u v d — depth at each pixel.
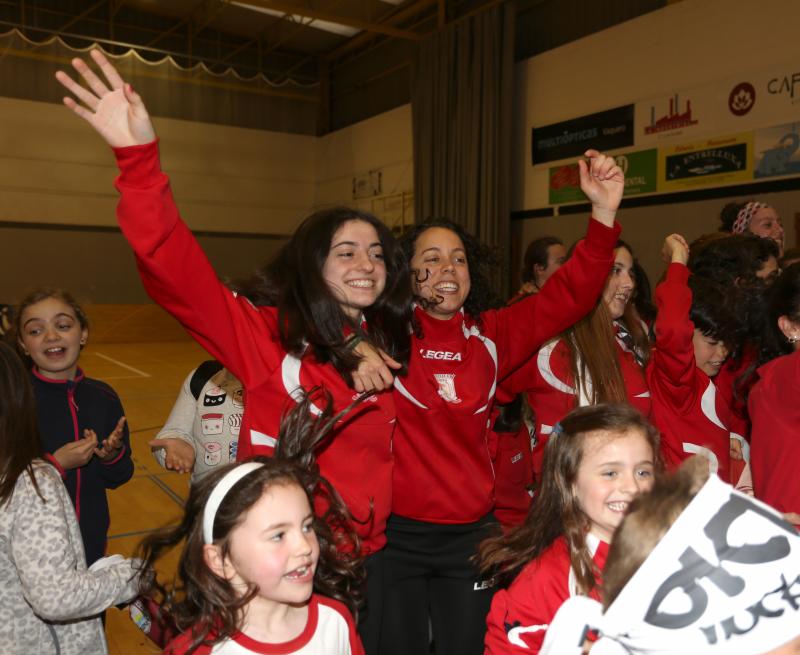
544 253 3.61
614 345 1.95
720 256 2.30
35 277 12.21
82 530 1.85
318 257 1.48
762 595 0.62
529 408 2.15
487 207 10.14
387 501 1.54
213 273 1.39
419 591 1.70
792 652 0.62
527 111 9.93
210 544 1.11
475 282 1.96
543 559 1.24
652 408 1.94
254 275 1.60
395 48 12.59
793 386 1.31
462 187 10.59
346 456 1.48
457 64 10.66
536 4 9.77
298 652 1.13
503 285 9.91
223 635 1.09
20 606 1.27
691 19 7.68
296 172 14.38
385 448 1.54
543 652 0.77
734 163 7.32
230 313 1.42
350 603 1.30
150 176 1.28
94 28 12.41
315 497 1.42
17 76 11.86
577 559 1.19
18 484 1.24
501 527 1.75
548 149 9.61
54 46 12.02
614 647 0.69
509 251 10.07
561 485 1.25
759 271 2.29
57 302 1.90
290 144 14.27
